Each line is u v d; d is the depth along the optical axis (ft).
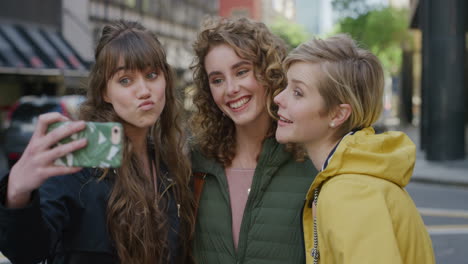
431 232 19.99
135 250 4.89
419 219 4.41
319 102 4.59
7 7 52.54
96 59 5.15
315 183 4.56
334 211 4.04
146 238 4.92
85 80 5.59
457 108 39.37
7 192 3.53
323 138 4.83
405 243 4.13
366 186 4.09
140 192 4.99
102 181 4.88
